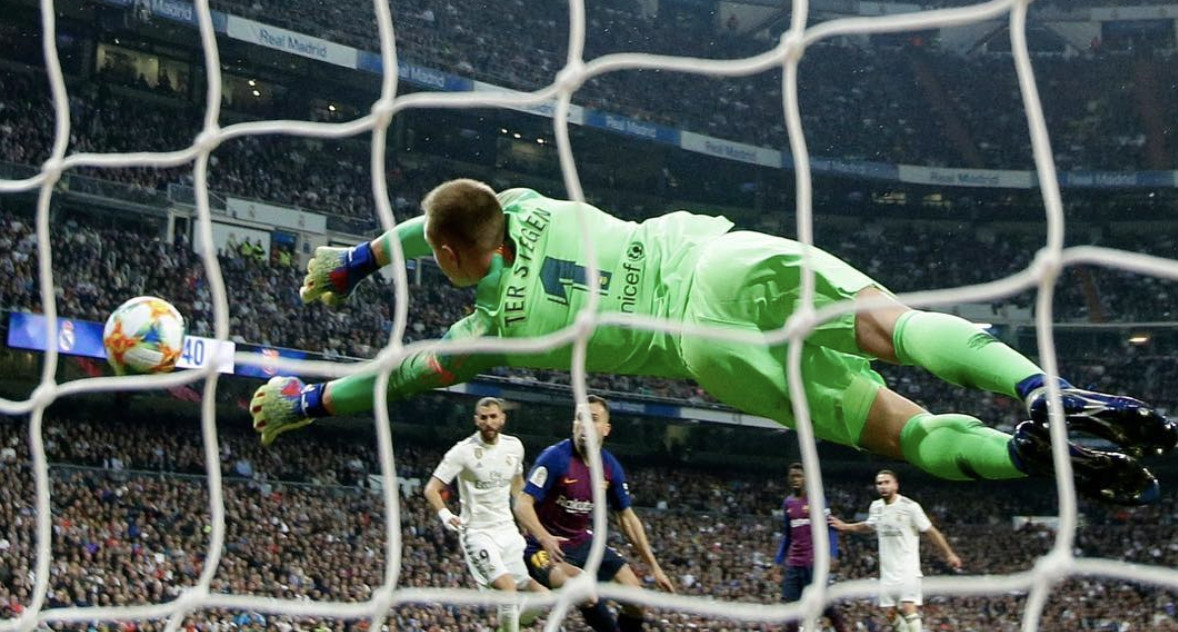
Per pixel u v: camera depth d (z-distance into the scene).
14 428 25.41
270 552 23.91
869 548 33.38
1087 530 33.22
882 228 41.94
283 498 26.88
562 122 2.91
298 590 22.30
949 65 42.28
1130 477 2.88
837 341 3.52
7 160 28.83
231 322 28.78
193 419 28.42
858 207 41.50
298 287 31.38
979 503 35.75
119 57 32.38
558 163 38.97
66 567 19.72
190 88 33.38
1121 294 38.38
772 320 3.61
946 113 41.38
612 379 33.12
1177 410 35.97
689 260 3.79
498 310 3.86
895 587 2.39
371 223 34.72
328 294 4.49
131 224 30.70
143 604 19.39
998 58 42.31
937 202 41.41
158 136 32.28
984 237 41.50
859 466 36.47
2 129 29.25
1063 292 38.91
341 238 33.94
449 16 36.78
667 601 2.62
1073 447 2.92
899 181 40.06
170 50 32.97
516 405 32.97
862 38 42.62
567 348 3.86
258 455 28.50
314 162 34.69
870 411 3.54
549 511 6.66
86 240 27.98
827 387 3.59
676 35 41.22
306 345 29.55
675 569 29.19
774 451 36.34
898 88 41.91
